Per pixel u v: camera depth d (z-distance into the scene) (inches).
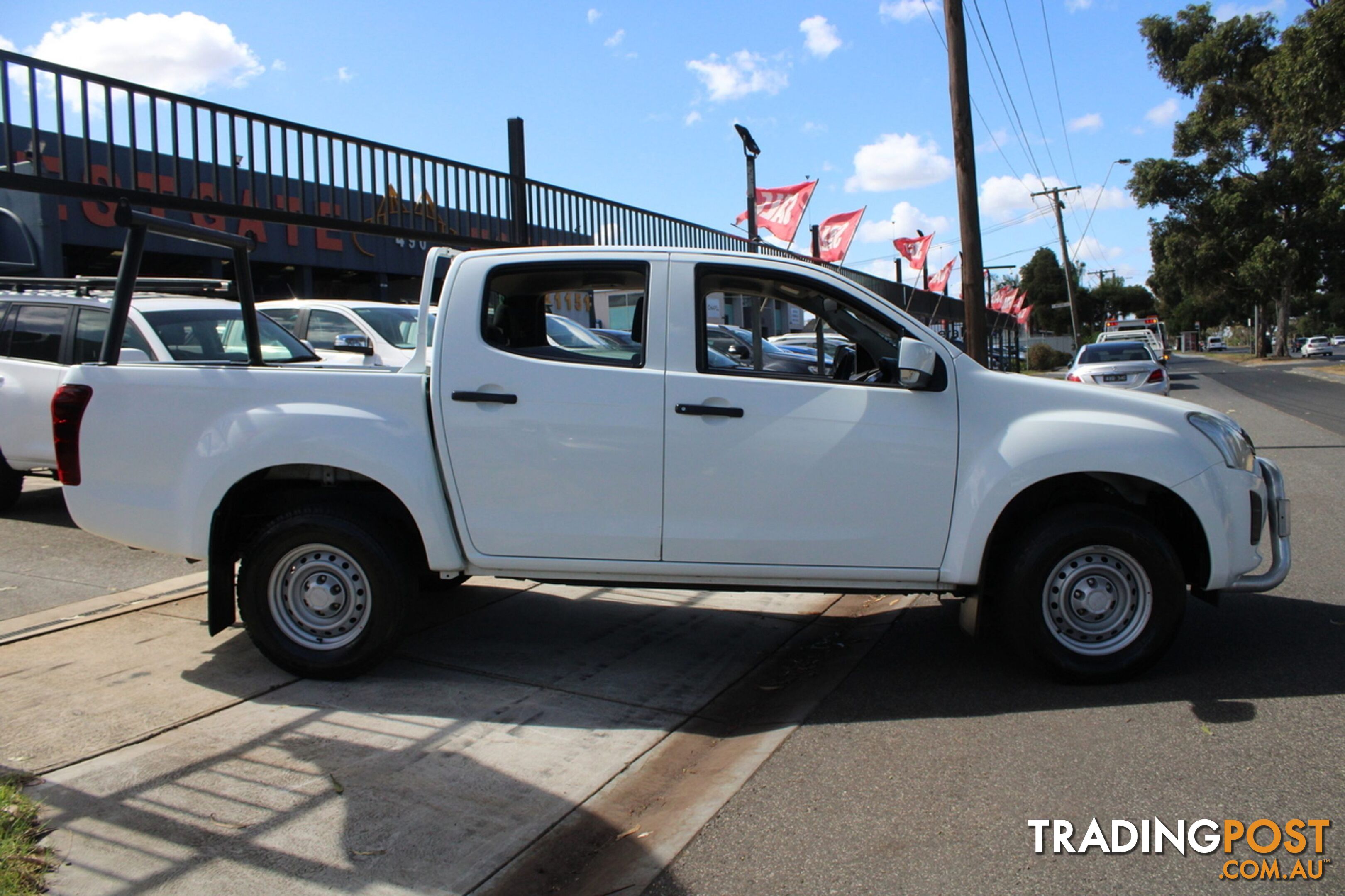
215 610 183.9
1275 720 156.7
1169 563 172.1
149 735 154.9
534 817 131.7
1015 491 171.9
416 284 780.0
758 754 153.0
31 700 169.5
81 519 189.3
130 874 114.8
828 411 174.7
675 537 176.6
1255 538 178.7
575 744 156.9
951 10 523.2
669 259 180.9
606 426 175.8
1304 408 824.9
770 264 182.1
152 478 184.9
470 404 177.8
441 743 155.5
